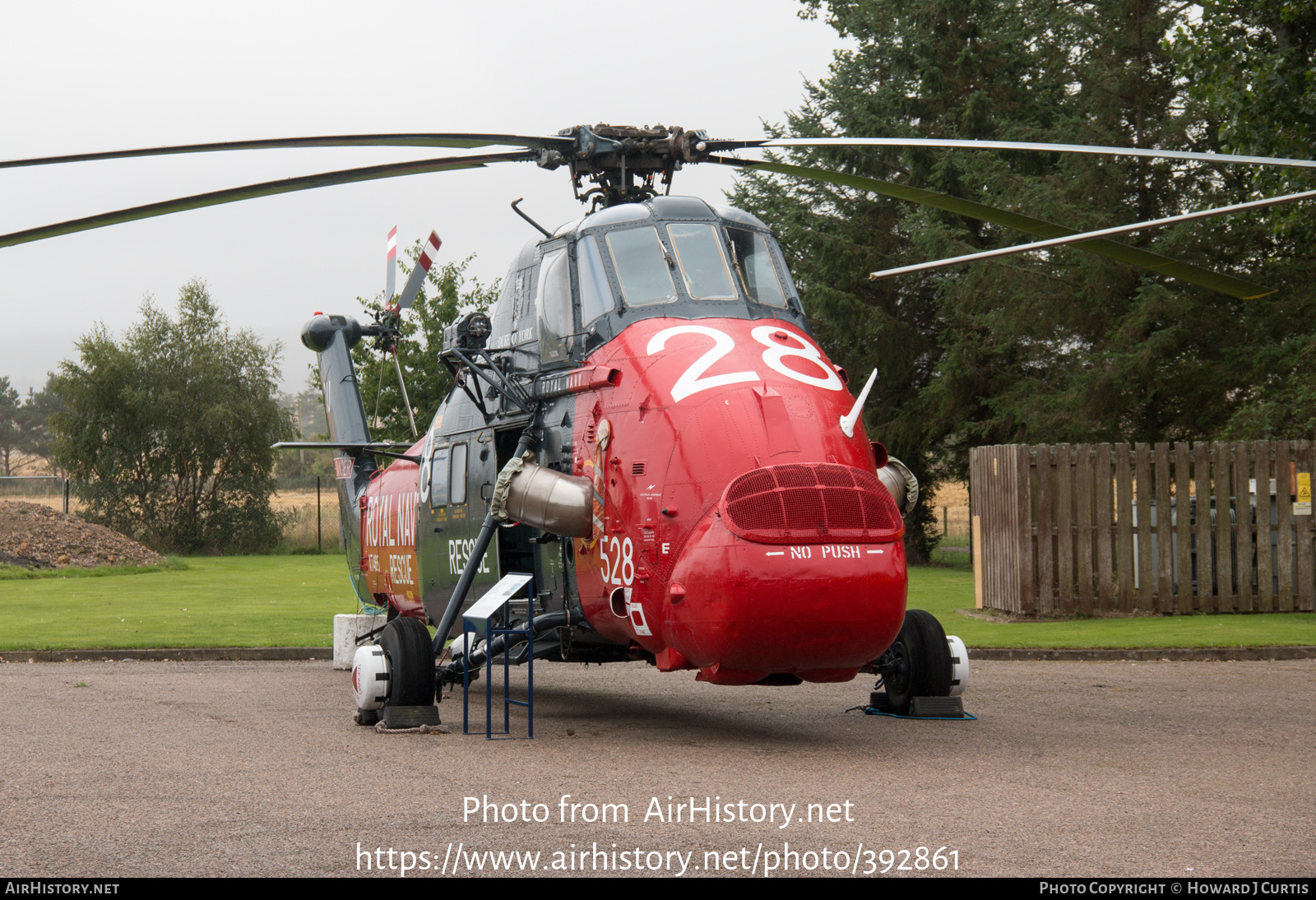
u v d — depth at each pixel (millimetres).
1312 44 23922
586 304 8984
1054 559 17766
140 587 24875
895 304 35688
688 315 8609
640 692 11648
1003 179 30844
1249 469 17812
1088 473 17453
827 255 34625
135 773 7070
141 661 13914
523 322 9836
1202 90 22828
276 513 44969
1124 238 29516
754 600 7207
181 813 6016
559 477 8586
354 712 9555
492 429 9906
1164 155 7023
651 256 8883
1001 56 34469
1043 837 5496
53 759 7547
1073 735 8500
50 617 18188
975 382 33031
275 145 7633
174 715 9609
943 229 31375
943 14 34656
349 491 14547
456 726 9195
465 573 9133
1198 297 29125
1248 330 28547
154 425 43031
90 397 42656
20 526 31922
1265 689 11117
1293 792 6492
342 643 13195
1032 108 34500
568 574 9062
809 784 6715
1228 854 5203
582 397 8781
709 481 7590
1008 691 11023
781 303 9016
